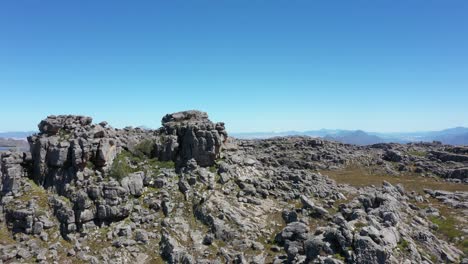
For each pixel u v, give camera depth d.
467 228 61.19
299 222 56.47
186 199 63.66
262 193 66.94
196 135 71.75
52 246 53.41
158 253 54.59
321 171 98.06
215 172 70.25
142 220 59.69
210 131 71.69
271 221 60.59
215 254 53.81
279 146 119.31
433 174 100.06
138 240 56.31
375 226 51.78
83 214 56.78
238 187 67.88
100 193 59.28
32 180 63.56
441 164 107.69
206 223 59.34
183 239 56.53
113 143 67.25
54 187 61.81
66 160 62.94
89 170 62.91
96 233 56.72
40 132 68.56
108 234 56.47
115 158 67.06
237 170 71.75
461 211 69.38
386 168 104.38
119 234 56.94
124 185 62.41
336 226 51.88
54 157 62.91
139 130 81.38
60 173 62.72
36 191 61.41
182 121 78.69
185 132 73.56
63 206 57.59
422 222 62.25
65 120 68.44
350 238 47.66
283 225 59.72
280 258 51.69
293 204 65.25
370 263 45.03
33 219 56.34
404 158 113.06
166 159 71.94
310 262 47.53
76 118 69.56
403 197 73.56
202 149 70.75
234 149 79.69
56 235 55.62
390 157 115.25
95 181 61.59
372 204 63.56
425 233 56.62
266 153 111.38
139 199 63.00
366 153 119.94
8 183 60.81
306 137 134.00
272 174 75.38
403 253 49.53
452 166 104.88
